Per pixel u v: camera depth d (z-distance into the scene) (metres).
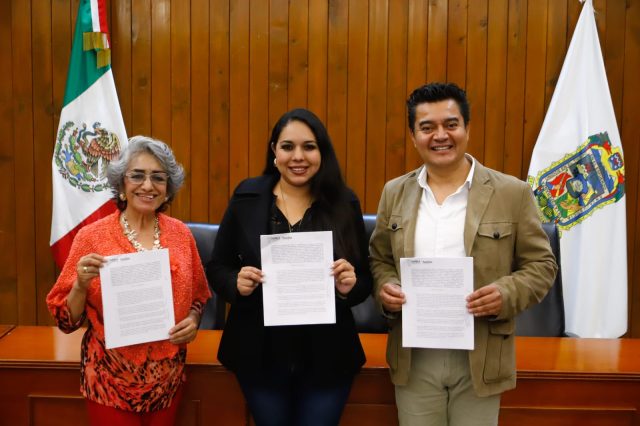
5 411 2.00
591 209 3.15
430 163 1.63
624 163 3.30
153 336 1.62
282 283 1.63
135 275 1.60
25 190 3.37
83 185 3.14
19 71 3.31
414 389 1.68
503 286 1.55
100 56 3.11
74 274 1.63
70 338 2.24
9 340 2.21
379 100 3.31
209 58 3.30
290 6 3.27
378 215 1.80
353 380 1.83
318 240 1.63
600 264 3.15
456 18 3.27
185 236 1.77
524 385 1.97
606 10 3.27
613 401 1.96
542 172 3.19
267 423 1.64
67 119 3.12
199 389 2.00
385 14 3.27
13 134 3.35
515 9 3.26
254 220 1.72
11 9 3.29
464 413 1.65
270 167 1.81
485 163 3.35
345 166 3.35
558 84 3.16
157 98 3.33
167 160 1.66
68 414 1.99
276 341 1.69
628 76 3.29
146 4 3.27
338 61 3.29
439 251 1.62
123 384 1.61
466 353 1.63
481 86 3.30
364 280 1.74
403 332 1.61
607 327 3.15
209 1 3.27
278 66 3.30
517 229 1.63
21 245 3.40
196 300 1.84
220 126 3.34
